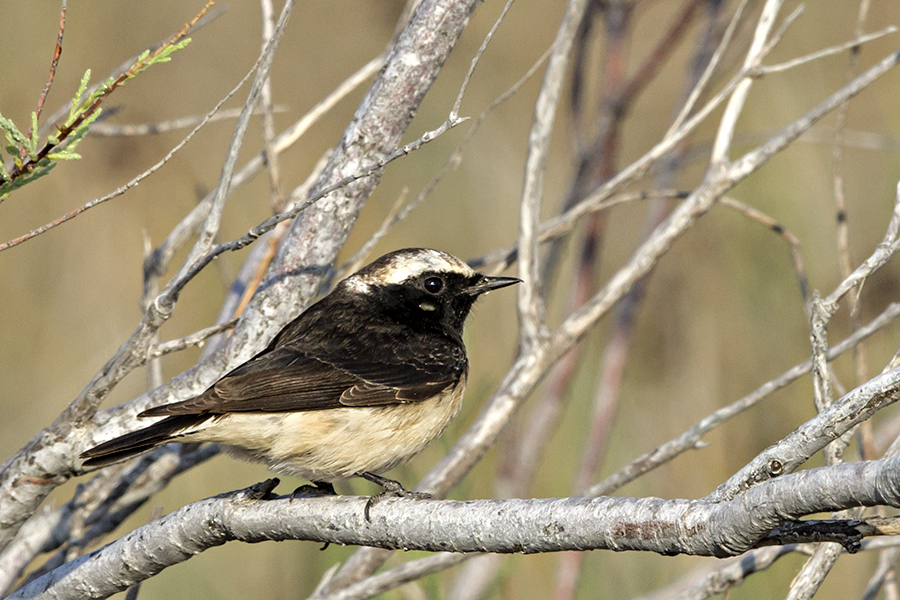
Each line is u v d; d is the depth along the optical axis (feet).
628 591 40.75
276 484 21.83
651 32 62.39
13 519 23.59
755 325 48.08
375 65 32.24
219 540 21.70
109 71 56.49
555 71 28.55
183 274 22.34
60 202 54.19
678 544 16.01
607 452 47.44
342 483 33.68
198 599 41.47
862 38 28.63
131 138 56.34
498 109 62.18
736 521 15.16
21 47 54.03
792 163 49.49
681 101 44.83
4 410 48.34
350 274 31.40
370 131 26.21
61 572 22.67
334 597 25.80
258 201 59.26
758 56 29.53
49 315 52.01
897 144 41.57
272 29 30.81
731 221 49.78
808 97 53.47
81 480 44.42
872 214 48.37
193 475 46.57
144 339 22.98
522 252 29.07
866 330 24.40
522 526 17.70
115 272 53.98
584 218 47.34
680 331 50.06
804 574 21.62
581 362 45.88
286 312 26.21
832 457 20.80
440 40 26.27
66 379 49.65
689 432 26.32
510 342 52.44
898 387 15.38
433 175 60.23
